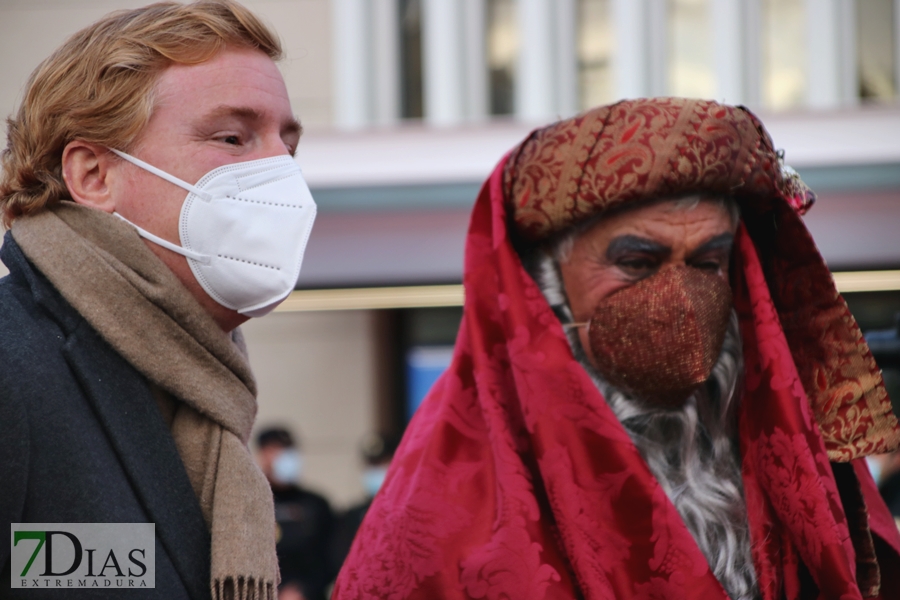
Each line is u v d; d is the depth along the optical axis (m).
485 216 2.25
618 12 8.28
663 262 2.12
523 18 8.36
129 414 1.74
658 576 1.94
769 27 8.26
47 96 1.81
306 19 8.45
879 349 2.43
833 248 7.09
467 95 8.41
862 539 2.13
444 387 2.27
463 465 2.10
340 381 9.50
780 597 2.08
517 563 1.95
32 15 7.36
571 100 8.36
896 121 7.43
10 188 1.83
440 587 1.98
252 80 1.86
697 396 2.18
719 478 2.15
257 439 6.86
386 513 2.12
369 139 7.84
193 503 1.75
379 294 7.66
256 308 1.87
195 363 1.81
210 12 1.86
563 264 2.19
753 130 2.14
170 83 1.81
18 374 1.65
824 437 2.16
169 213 1.81
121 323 1.74
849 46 8.20
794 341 2.24
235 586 1.71
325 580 6.24
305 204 1.88
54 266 1.74
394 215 7.63
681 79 8.31
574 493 1.99
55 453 1.65
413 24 8.45
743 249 2.20
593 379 2.17
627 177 2.06
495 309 2.18
